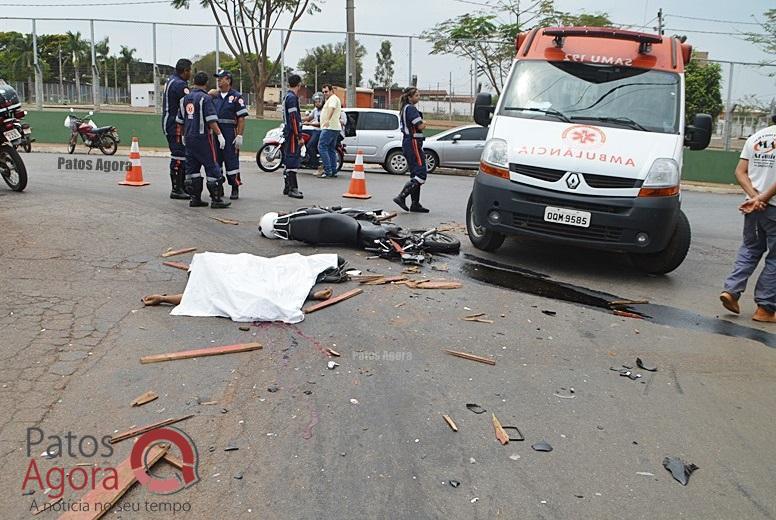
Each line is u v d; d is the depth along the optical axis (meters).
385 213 9.07
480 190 7.04
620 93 7.43
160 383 3.93
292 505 2.91
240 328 4.81
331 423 3.59
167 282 5.79
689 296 6.50
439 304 5.63
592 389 4.21
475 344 4.81
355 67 21.09
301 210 7.67
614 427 3.74
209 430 3.46
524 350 4.77
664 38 8.01
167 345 4.45
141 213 8.65
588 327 5.34
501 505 2.98
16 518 2.74
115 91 21.05
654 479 3.25
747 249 5.86
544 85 7.61
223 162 10.17
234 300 5.01
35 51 20.64
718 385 4.38
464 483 3.13
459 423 3.67
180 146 9.88
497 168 6.92
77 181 11.62
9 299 5.14
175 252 6.71
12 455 3.15
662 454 3.49
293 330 4.84
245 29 20.98
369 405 3.81
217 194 9.33
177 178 10.01
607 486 3.17
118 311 5.03
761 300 5.78
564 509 2.98
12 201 8.99
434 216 9.83
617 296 6.31
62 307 5.04
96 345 4.40
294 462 3.22
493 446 3.46
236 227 8.13
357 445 3.39
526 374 4.36
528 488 3.12
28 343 4.36
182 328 4.76
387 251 7.02
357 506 2.92
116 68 20.89
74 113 20.62
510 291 6.19
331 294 5.57
